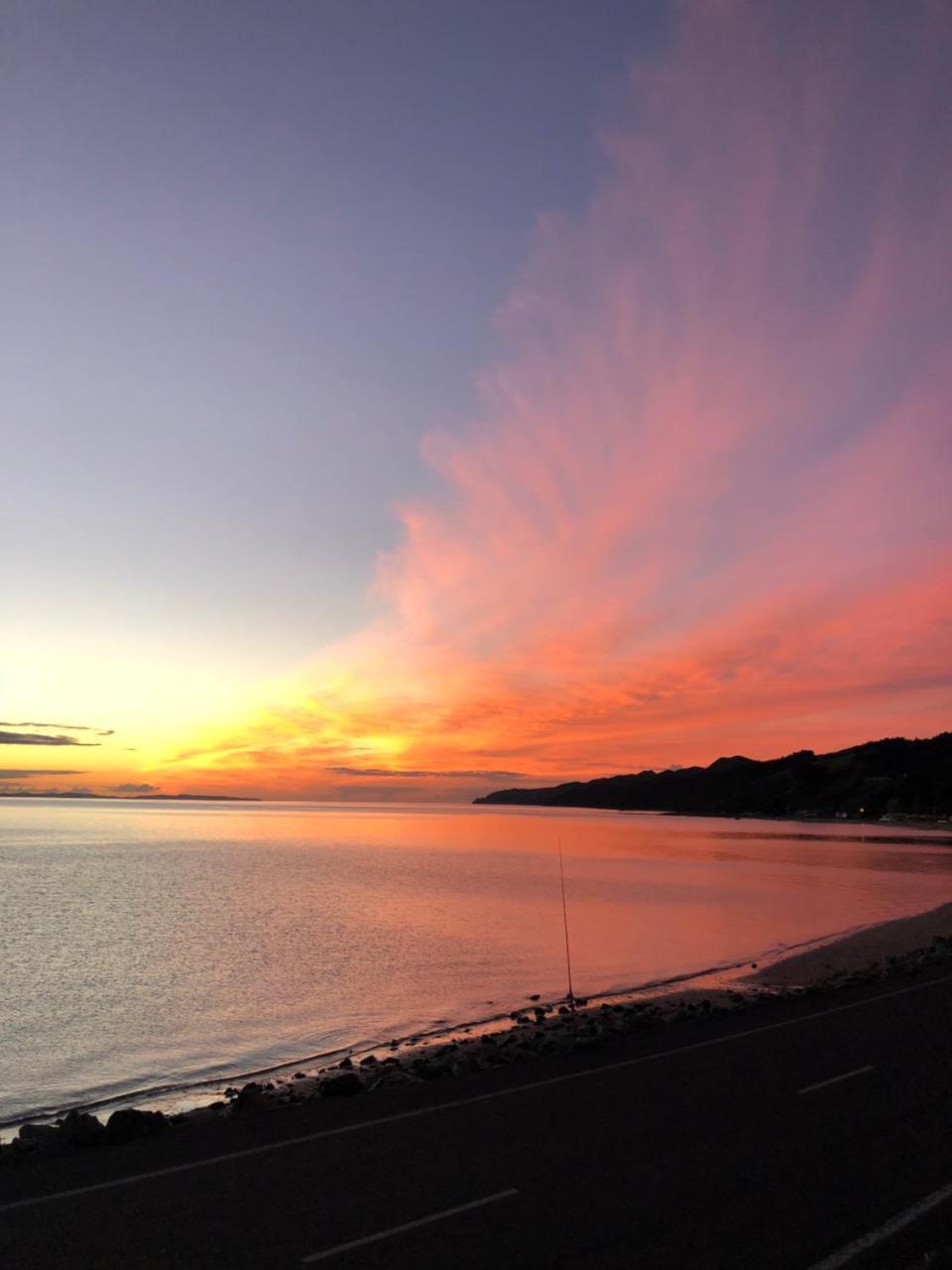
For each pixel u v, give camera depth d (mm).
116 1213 6887
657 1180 7438
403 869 65375
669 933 33562
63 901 44625
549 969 26062
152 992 23297
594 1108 9695
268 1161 8141
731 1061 11938
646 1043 13320
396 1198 7141
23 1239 6402
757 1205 6879
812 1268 5809
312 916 38750
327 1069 15969
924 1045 12750
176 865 68500
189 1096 14461
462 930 34312
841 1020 14742
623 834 142125
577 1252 6070
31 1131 10406
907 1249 6082
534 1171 7719
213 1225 6621
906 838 131125
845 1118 9148
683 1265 5867
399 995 22672
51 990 23609
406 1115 9609
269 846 97188
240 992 23203
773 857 83875
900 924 35406
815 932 33719
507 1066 12062
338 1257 6047
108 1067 16469
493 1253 6078
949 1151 8102
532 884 53625
